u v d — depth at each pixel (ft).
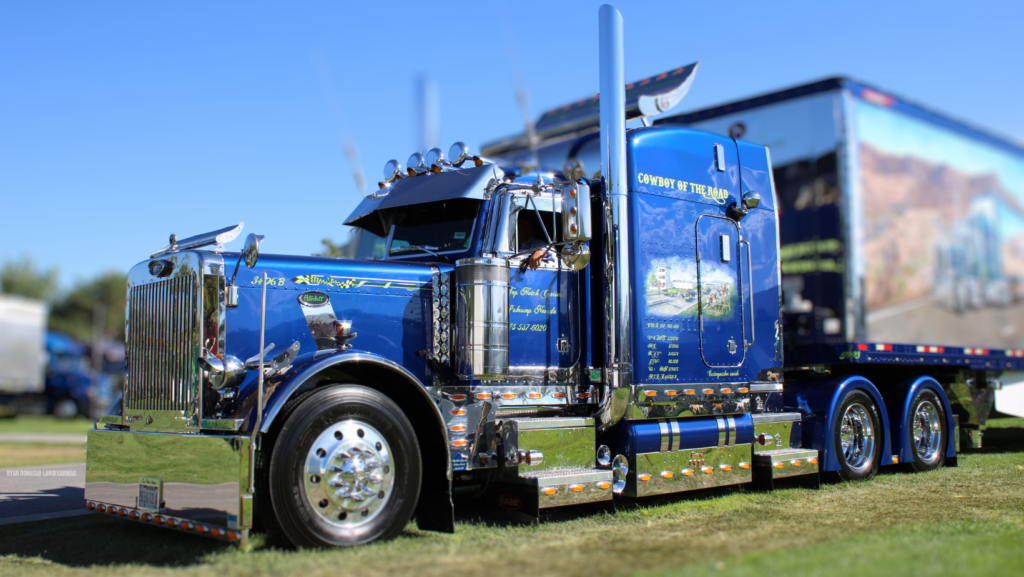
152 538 15.85
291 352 15.35
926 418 25.91
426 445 16.05
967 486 21.61
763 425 21.40
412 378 15.43
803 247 37.60
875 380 25.53
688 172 20.52
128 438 15.98
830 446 22.41
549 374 18.10
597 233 19.34
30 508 20.61
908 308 39.96
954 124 44.93
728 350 20.74
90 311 223.51
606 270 18.66
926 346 25.99
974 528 15.24
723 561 12.63
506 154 33.42
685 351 19.71
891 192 39.42
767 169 22.67
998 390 29.48
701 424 19.80
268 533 15.08
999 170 49.26
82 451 37.01
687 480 19.22
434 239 18.83
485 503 18.17
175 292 15.69
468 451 16.60
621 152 18.99
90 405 80.18
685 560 12.98
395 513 14.84
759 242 22.02
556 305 18.43
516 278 17.84
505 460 16.83
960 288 44.60
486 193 18.19
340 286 16.63
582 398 18.58
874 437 23.94
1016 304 50.03
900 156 40.40
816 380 23.91
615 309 18.49
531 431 17.06
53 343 92.38
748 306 21.45
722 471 20.06
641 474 18.33
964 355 27.40
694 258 20.26
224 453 13.85
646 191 19.43
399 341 17.04
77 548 15.28
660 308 19.27
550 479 16.55
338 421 14.43
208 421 14.51
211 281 15.16
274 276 16.05
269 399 13.97
